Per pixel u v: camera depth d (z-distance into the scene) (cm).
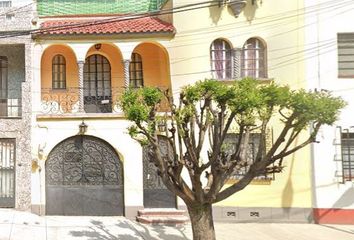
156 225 1745
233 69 1886
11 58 1977
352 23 1889
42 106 1948
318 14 1889
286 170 1836
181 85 1867
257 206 1827
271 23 1895
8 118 1844
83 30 1872
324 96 1216
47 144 1841
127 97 1233
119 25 1945
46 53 2002
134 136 1389
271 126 1808
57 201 1842
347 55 1898
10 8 1875
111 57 2033
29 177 1819
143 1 2191
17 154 1827
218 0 1892
